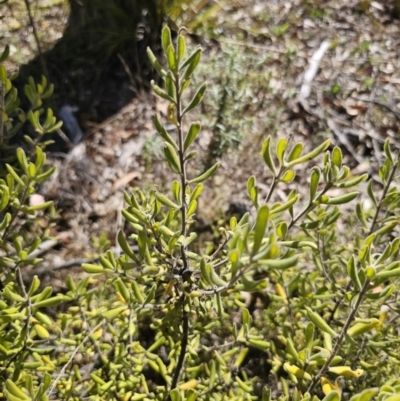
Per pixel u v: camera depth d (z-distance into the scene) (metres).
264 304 0.70
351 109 1.13
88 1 1.17
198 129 0.28
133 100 1.11
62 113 1.05
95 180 0.94
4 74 0.39
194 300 0.33
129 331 0.44
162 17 1.20
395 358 0.47
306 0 1.42
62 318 0.45
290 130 1.08
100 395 0.47
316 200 0.31
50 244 0.79
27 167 0.36
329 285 0.51
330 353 0.32
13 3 1.23
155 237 0.33
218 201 0.91
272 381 0.61
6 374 0.46
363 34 1.34
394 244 0.28
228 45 1.25
